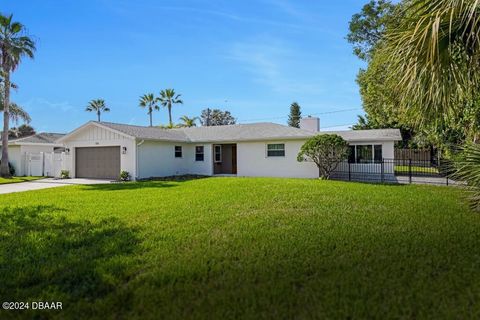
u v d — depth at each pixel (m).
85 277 3.70
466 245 4.55
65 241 5.12
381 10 17.86
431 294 3.06
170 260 4.19
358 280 3.42
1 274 3.81
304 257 4.19
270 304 2.96
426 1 4.37
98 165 18.78
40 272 3.84
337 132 18.89
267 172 18.44
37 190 12.76
